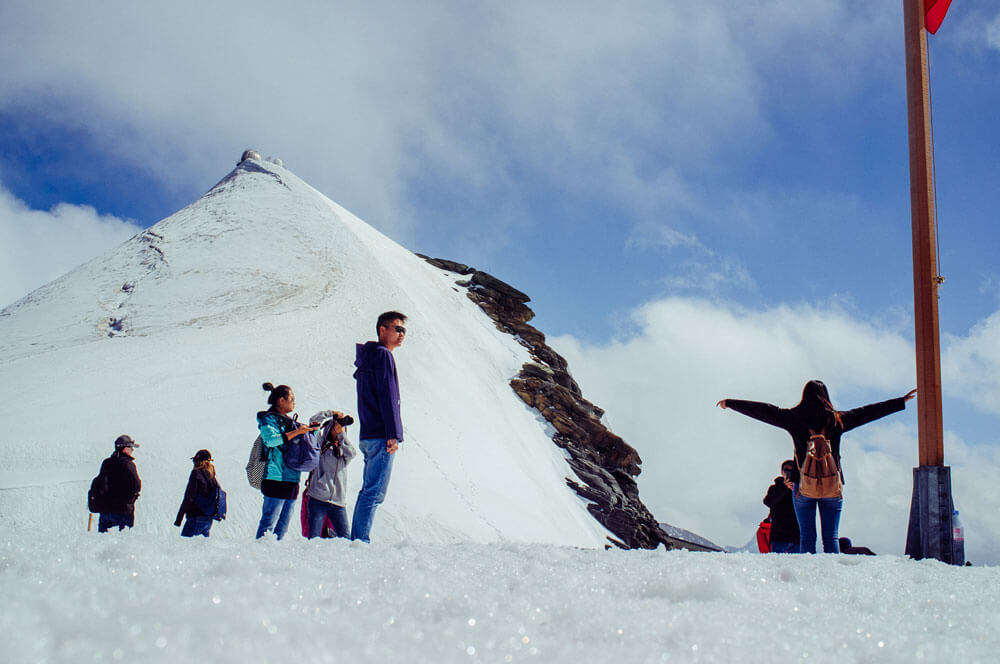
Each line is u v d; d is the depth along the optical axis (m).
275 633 1.67
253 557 3.05
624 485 43.28
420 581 2.64
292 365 27.44
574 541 27.09
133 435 20.09
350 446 8.98
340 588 2.43
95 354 27.95
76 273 41.69
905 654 1.94
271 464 8.57
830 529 7.41
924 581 3.78
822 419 7.59
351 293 38.47
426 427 27.58
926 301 8.98
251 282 38.06
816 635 2.10
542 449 39.28
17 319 35.25
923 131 9.35
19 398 22.95
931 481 8.49
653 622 2.12
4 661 1.31
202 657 1.41
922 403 8.75
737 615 2.32
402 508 20.53
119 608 1.75
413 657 1.58
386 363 7.42
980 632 2.37
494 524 22.78
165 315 33.81
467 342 46.16
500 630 1.88
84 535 3.35
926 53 9.56
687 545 43.28
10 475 17.80
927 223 9.18
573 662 1.65
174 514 17.00
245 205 49.88
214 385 24.80
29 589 1.87
